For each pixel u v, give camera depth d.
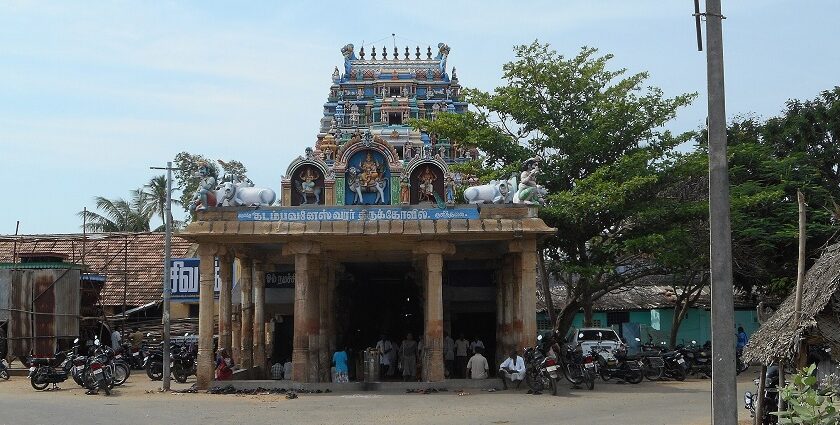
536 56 31.02
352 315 34.94
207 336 23.30
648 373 25.91
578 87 30.31
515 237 23.55
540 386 21.59
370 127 44.03
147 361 27.45
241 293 28.58
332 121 45.19
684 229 28.98
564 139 29.86
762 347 12.77
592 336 28.73
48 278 29.80
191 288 36.97
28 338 29.41
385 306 35.41
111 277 38.53
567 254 29.75
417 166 31.34
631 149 30.20
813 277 13.03
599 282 30.61
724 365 10.23
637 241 27.25
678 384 24.67
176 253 39.81
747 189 31.34
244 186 24.03
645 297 41.38
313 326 25.59
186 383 25.39
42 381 23.86
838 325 12.00
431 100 47.44
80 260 38.91
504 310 27.09
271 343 32.88
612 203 26.91
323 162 31.92
